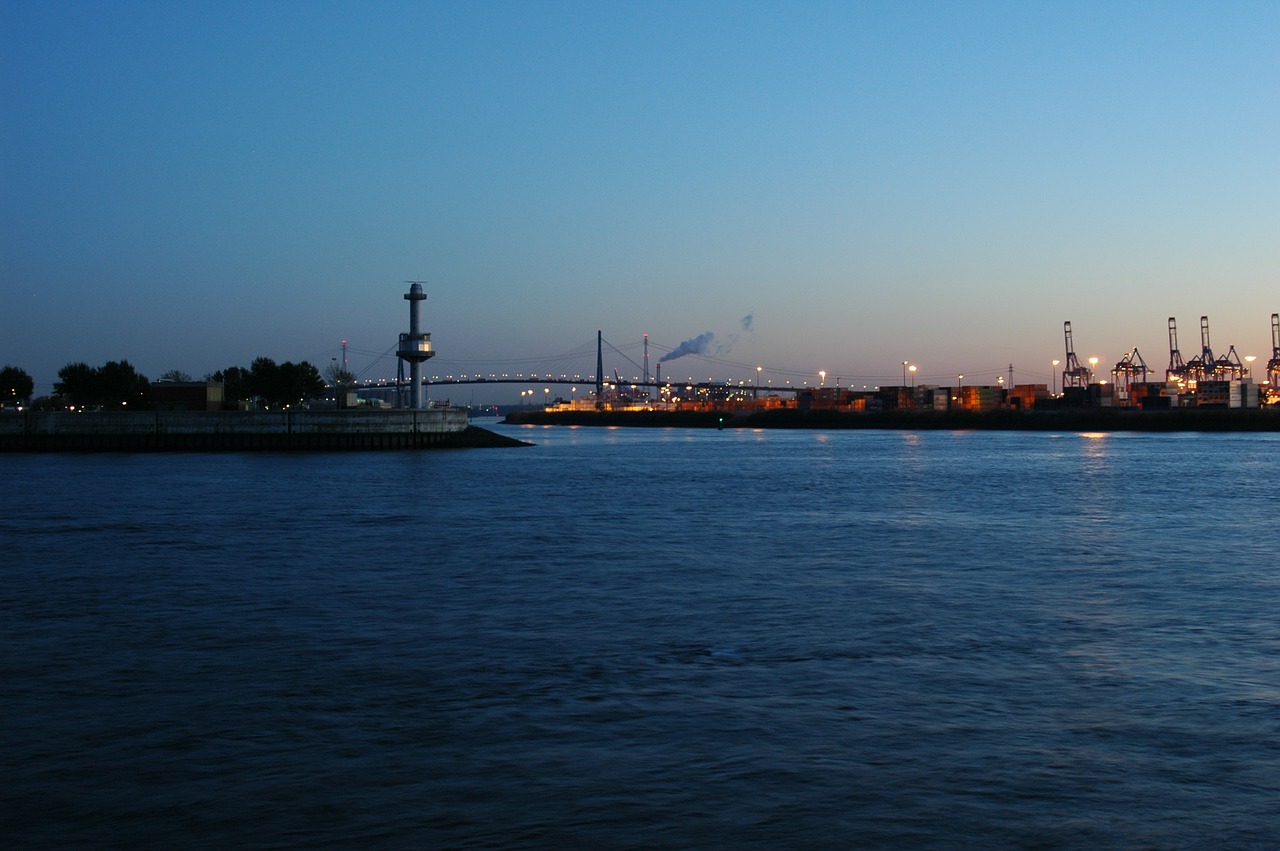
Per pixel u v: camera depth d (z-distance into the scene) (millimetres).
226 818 15617
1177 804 15883
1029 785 16625
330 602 32719
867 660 24781
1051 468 111688
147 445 146875
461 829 15172
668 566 40312
